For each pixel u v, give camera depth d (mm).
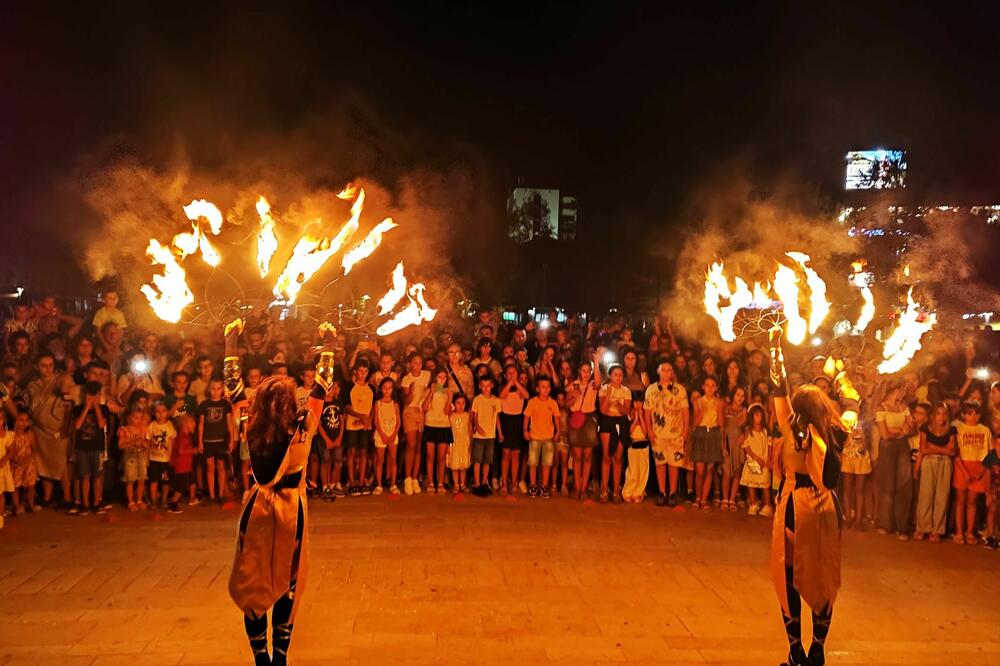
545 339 11422
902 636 5258
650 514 8766
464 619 5277
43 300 9727
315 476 9375
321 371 4184
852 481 8547
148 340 8922
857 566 7031
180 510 8422
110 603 5500
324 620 5195
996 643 5156
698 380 9680
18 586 5867
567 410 9500
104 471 8766
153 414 8555
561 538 7566
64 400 8391
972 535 7945
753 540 7676
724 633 5145
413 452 9484
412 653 4664
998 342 11344
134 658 4520
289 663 4465
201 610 5363
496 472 10070
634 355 9703
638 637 5031
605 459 9375
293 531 3947
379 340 10820
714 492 9656
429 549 7012
